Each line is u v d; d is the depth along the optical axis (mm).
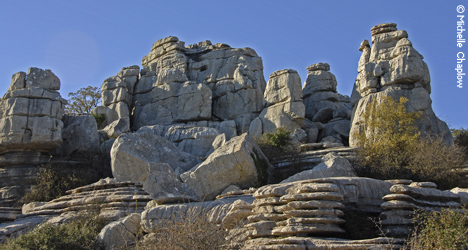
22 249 15523
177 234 12312
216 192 21359
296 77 32031
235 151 21188
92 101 43875
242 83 34469
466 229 11258
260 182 21656
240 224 14367
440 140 23391
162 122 34406
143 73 38719
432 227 11898
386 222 13180
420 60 27312
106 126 34406
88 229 17109
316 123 32406
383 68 28047
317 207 13125
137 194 20953
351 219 13680
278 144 26922
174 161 24609
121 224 16594
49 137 28781
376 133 25047
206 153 28484
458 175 21750
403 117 25172
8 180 27641
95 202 20500
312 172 19438
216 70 36688
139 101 37031
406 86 27344
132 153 24016
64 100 30656
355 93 30438
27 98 29344
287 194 14117
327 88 35625
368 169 22734
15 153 28734
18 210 23406
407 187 13461
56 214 20922
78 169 28500
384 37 29125
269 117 31719
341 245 11523
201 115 33500
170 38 39188
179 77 35688
